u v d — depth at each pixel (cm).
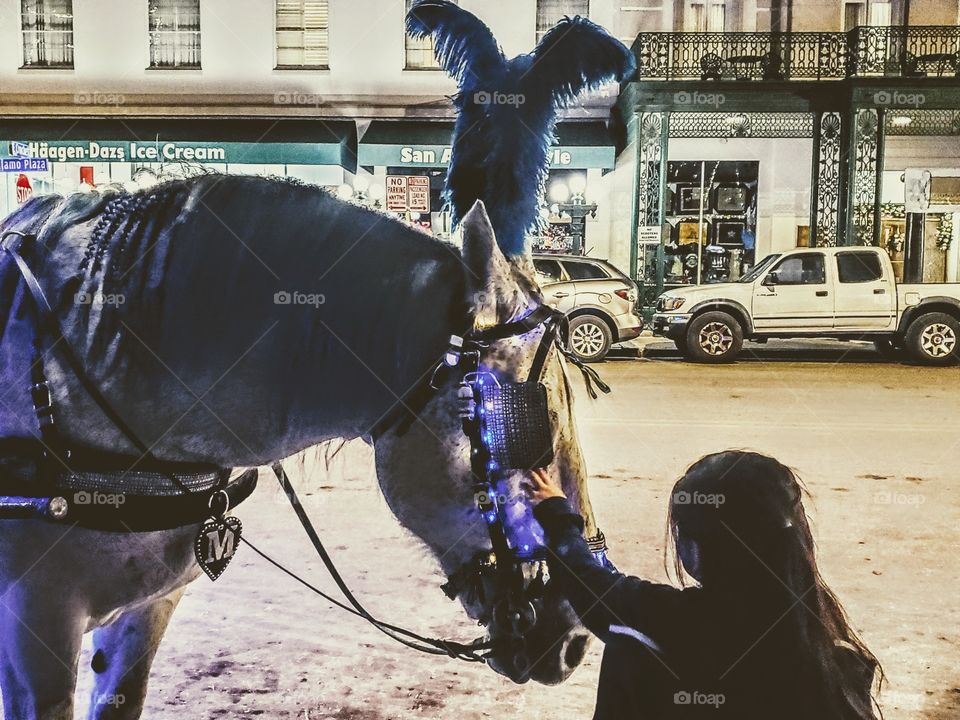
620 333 1603
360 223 222
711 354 1620
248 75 2188
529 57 233
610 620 185
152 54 2197
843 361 1669
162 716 350
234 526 240
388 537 586
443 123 2175
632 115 2055
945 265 2244
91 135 2092
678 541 180
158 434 222
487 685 384
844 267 1631
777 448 877
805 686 168
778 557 170
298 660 404
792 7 2170
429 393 207
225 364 219
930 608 470
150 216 226
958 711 362
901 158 2220
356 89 2189
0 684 221
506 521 204
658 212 2047
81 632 222
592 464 801
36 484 213
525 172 226
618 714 188
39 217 235
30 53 2189
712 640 172
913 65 2017
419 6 238
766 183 2203
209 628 438
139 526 219
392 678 389
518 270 221
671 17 2186
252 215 223
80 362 216
